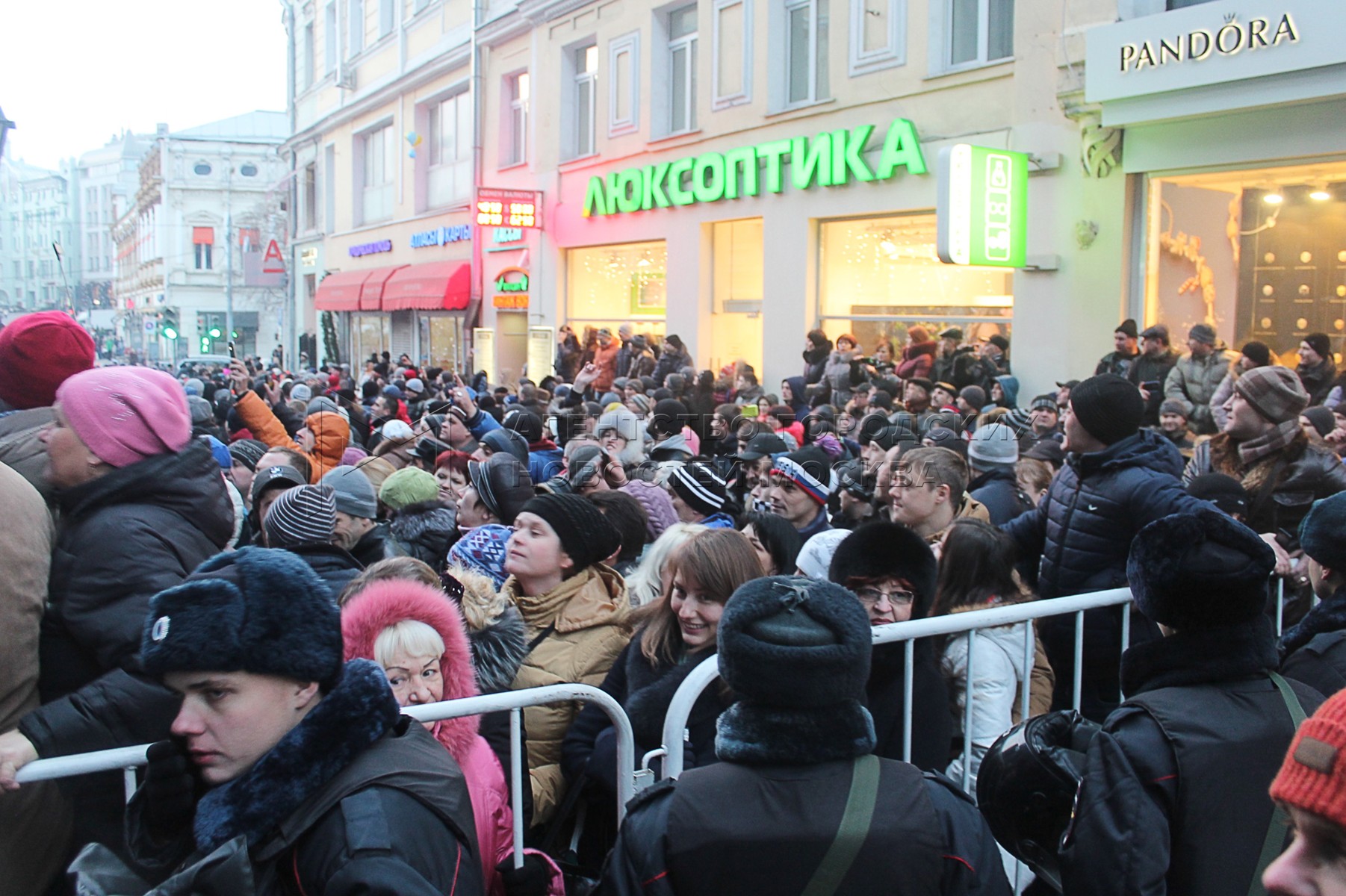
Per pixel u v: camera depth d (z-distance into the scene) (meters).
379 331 27.14
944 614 3.12
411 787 1.59
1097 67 9.15
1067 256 10.04
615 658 3.19
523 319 20.81
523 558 3.26
